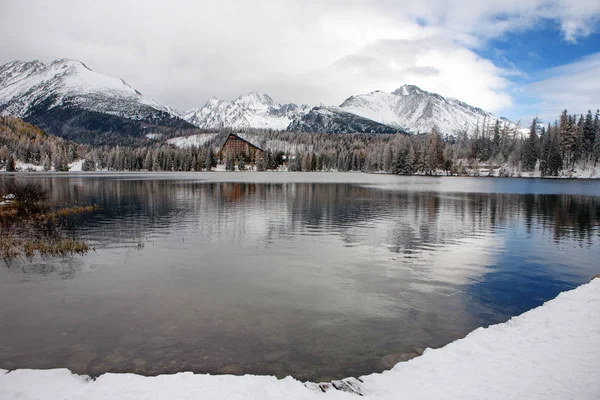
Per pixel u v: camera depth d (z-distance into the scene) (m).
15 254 20.52
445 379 7.47
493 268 18.58
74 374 8.40
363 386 7.34
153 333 10.98
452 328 11.48
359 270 17.94
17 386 7.52
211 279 16.34
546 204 47.19
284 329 11.27
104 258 19.92
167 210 39.72
